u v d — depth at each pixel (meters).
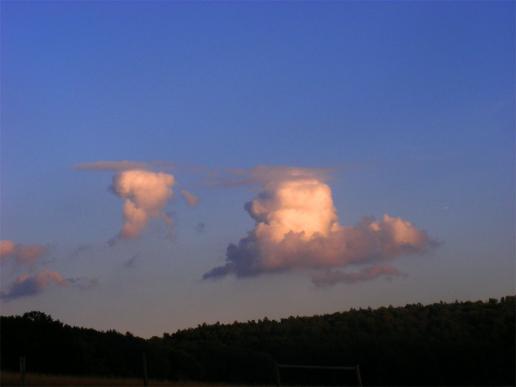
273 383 58.88
